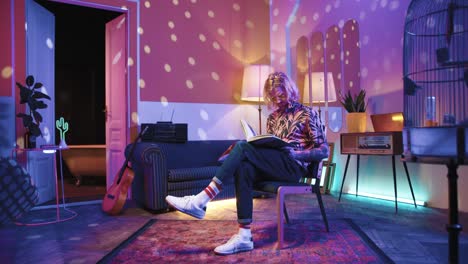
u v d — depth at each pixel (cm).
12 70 350
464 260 190
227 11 495
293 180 227
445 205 321
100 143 711
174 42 453
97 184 541
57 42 639
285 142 219
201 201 209
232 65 497
